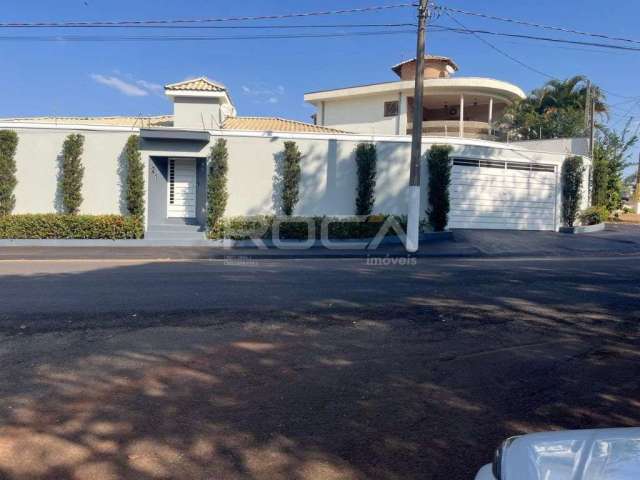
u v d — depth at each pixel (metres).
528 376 5.85
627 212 33.09
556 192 23.88
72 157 20.00
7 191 19.86
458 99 35.47
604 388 5.54
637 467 2.18
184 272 12.67
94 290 10.20
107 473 3.87
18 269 13.26
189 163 21.84
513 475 2.22
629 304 9.11
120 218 19.53
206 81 24.08
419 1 17.30
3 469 3.91
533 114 33.72
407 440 4.39
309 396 5.27
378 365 6.14
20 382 5.61
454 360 6.33
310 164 21.17
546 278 11.59
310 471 3.92
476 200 22.47
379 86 35.34
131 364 6.15
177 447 4.26
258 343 6.92
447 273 12.40
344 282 11.14
